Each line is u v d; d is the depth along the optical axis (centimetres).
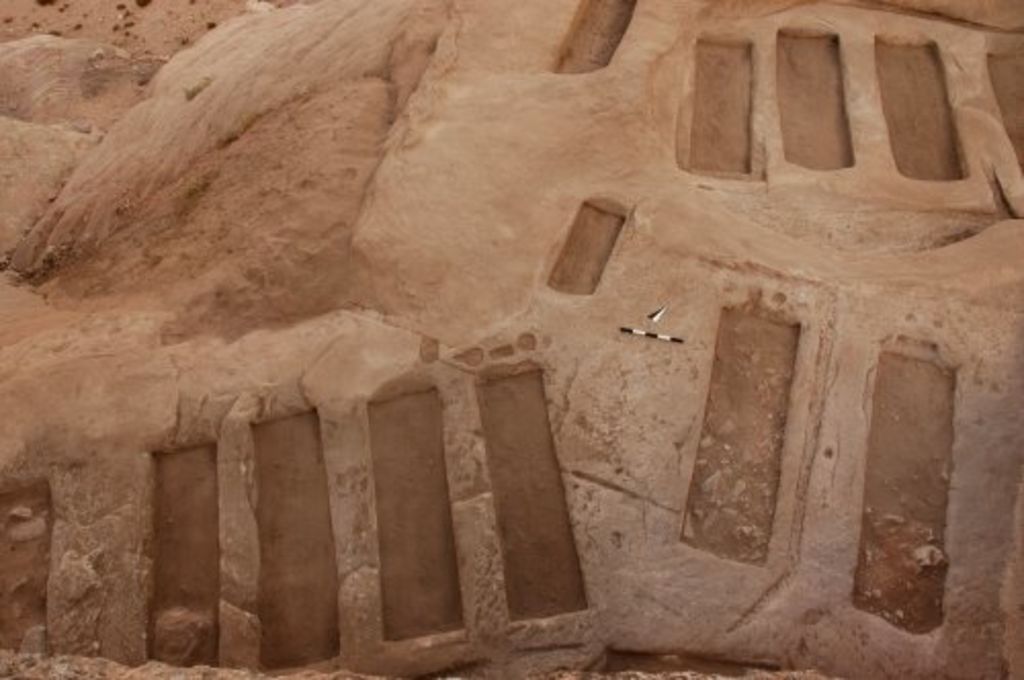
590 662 388
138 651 405
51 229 658
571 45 554
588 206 475
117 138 707
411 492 424
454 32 544
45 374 450
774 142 513
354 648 398
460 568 404
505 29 540
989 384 422
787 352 437
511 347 434
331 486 422
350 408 430
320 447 436
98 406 439
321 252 482
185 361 454
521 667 391
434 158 488
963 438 415
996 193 500
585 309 437
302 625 410
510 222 464
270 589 416
